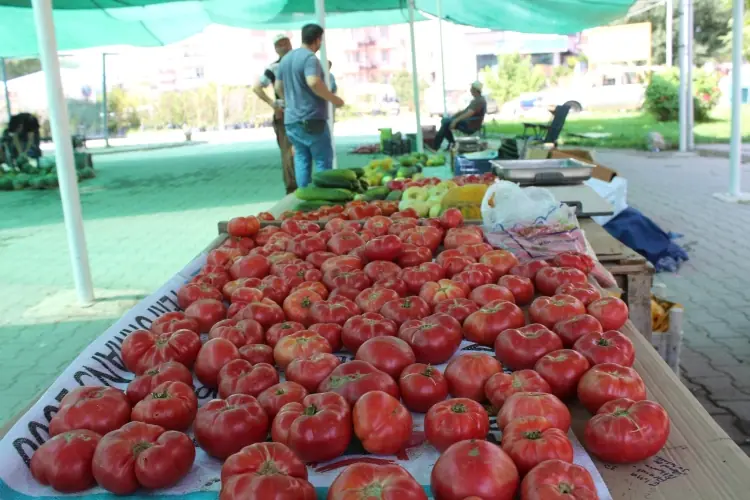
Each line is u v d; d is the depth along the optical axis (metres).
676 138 17.39
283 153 9.78
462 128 14.13
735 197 9.24
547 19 14.91
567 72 36.75
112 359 2.31
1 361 4.79
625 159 14.53
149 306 2.72
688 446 1.70
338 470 1.68
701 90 21.91
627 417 1.64
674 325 3.61
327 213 4.39
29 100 29.52
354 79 44.34
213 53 41.62
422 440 1.80
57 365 4.70
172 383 1.89
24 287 6.48
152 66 41.81
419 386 1.90
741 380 4.12
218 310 2.54
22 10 13.36
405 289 2.74
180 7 12.95
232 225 3.64
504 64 35.19
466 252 3.06
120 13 13.10
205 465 1.75
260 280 2.84
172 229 8.88
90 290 5.92
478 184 4.45
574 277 2.67
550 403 1.71
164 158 19.45
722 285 5.83
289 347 2.13
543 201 3.30
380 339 2.07
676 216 8.48
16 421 1.95
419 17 16.64
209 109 35.50
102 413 1.81
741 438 3.49
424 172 9.15
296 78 6.98
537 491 1.39
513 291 2.63
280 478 1.43
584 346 2.05
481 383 1.93
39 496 1.67
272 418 1.83
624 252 3.37
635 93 29.81
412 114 36.88
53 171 14.70
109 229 9.05
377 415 1.70
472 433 1.66
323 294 2.73
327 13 15.34
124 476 1.60
